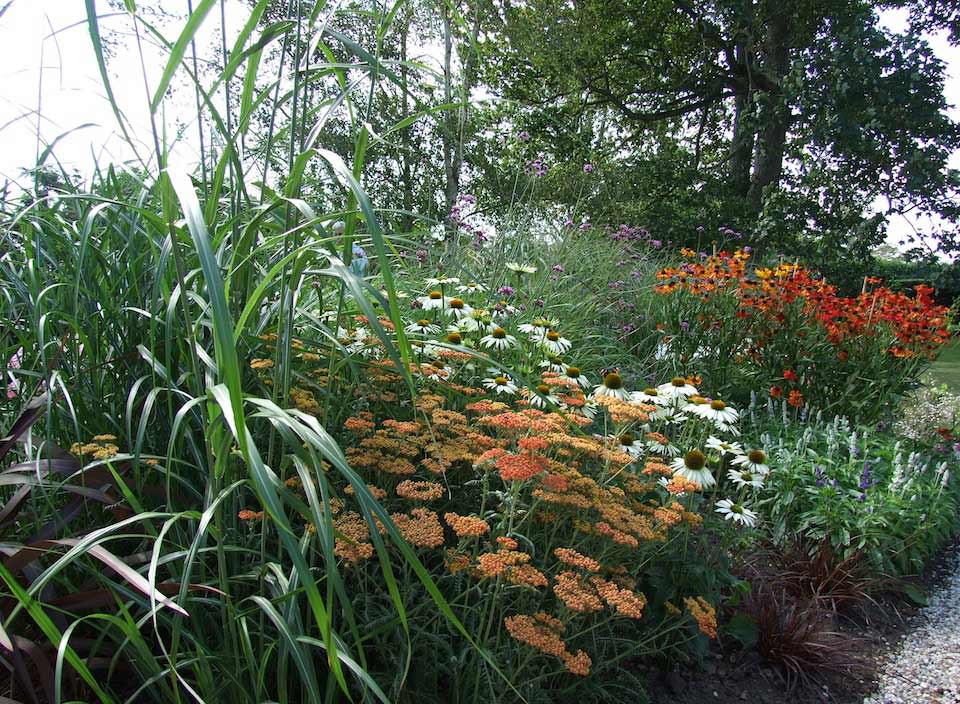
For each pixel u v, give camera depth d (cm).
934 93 1209
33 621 164
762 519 368
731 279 573
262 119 207
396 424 215
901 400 574
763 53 1477
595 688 200
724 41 1499
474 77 1327
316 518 120
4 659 144
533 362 359
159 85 123
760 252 1325
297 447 132
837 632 304
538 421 220
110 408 201
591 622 212
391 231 242
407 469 199
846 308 546
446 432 240
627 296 663
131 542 192
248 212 188
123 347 200
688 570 248
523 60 1559
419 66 179
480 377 316
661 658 253
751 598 289
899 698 261
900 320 524
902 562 360
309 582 113
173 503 181
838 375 527
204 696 145
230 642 155
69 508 171
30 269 184
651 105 1734
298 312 184
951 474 456
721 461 325
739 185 1514
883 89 1211
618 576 211
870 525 357
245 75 155
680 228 1327
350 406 244
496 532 199
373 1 180
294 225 188
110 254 210
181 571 169
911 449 487
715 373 533
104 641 172
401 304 396
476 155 1115
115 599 148
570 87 1590
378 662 183
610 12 1554
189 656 155
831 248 1304
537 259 629
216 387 120
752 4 1367
